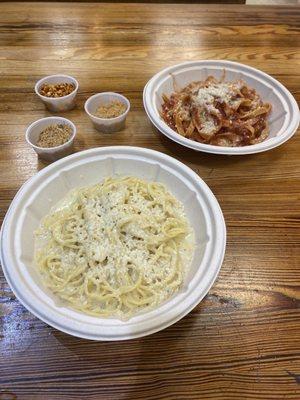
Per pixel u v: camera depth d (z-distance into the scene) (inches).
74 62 20.0
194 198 12.9
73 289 11.2
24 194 12.5
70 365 10.1
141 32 22.0
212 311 11.1
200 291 10.2
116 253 11.6
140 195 13.3
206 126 15.8
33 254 11.9
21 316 10.9
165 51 20.9
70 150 15.4
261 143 14.9
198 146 14.7
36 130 15.6
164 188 13.8
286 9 24.2
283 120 16.3
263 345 10.4
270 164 15.6
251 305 11.3
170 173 13.6
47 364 10.0
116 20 22.8
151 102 16.6
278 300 11.4
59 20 22.7
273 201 14.2
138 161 13.9
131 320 9.7
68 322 9.5
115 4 24.1
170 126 16.4
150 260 11.7
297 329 10.8
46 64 19.8
